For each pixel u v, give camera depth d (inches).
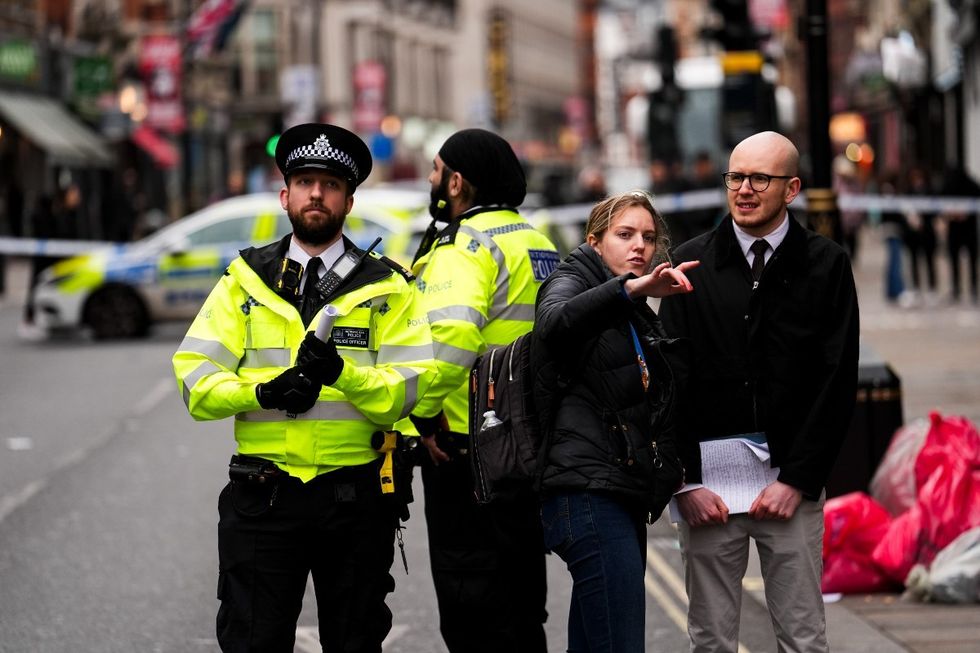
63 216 2773.1
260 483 525.3
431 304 609.9
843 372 554.6
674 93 3137.3
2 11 4439.0
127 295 2244.1
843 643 715.4
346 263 533.6
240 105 7416.3
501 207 633.6
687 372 561.3
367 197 2207.2
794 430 562.3
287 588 530.3
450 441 617.0
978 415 1323.8
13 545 964.0
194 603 821.9
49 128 4537.4
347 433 529.3
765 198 554.9
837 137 6008.9
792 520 561.3
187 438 1376.7
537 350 528.7
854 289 559.8
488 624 621.9
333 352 505.4
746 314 560.4
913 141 5093.5
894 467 848.3
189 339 528.7
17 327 2544.3
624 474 518.3
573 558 522.3
